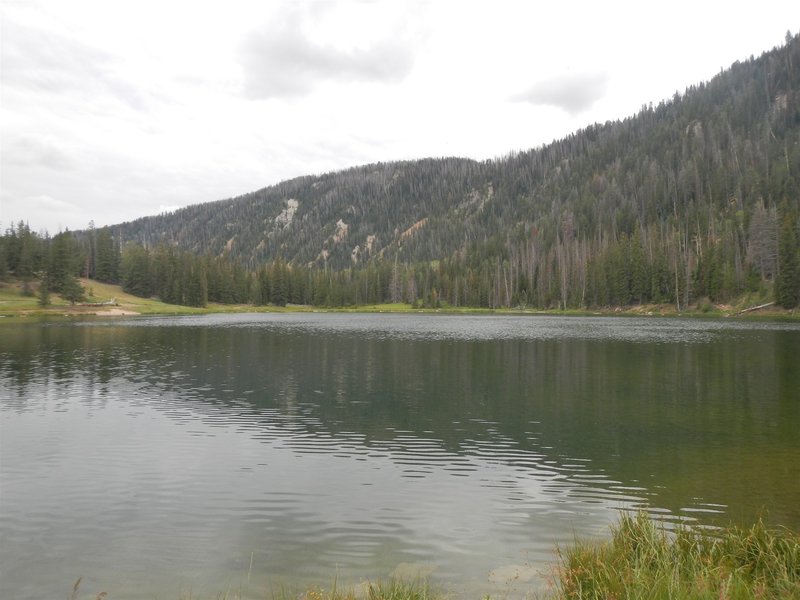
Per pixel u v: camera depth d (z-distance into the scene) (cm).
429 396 2812
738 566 854
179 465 1695
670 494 1409
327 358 4353
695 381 3170
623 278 12775
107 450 1858
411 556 1073
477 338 6184
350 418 2330
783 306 9312
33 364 3950
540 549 1102
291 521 1264
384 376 3459
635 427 2147
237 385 3131
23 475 1600
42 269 11781
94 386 3086
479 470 1647
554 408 2514
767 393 2789
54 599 918
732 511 1280
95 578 993
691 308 11269
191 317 11319
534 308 15350
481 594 902
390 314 14238
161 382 3222
